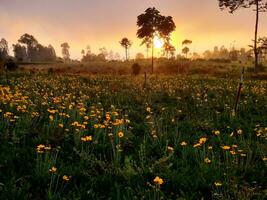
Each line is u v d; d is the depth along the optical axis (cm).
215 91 2173
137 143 847
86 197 523
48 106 1273
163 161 664
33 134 884
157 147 807
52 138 827
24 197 497
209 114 1305
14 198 493
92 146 776
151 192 533
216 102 1689
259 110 1459
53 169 525
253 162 700
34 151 718
